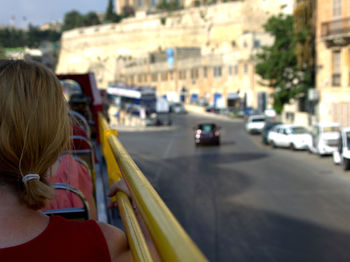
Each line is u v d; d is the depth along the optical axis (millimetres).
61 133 1113
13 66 1086
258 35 70125
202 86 85625
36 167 1073
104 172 5590
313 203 12805
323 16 34156
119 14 182125
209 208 12219
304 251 8562
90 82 8367
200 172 19234
